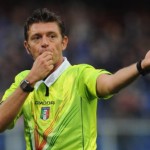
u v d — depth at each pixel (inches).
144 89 1764.3
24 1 2153.1
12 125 552.7
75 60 1930.4
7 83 1779.0
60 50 533.6
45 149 522.3
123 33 2156.7
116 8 2279.8
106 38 2092.8
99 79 503.2
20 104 510.9
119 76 473.7
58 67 534.0
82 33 2055.9
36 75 510.0
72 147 517.7
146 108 1729.8
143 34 2185.0
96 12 2220.7
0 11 2076.8
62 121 519.2
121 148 1397.6
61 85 529.0
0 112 510.0
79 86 522.6
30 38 532.7
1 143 1325.0
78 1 2225.6
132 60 2025.1
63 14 2161.7
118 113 1663.4
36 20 531.8
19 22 2042.3
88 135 522.3
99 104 1641.2
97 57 1956.2
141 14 2305.6
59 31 533.6
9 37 1936.5
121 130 1401.3
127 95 1707.7
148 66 456.1
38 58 514.0
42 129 524.4
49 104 527.8
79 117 520.1
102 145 1382.9
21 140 1334.9
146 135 1406.3
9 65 1820.9
